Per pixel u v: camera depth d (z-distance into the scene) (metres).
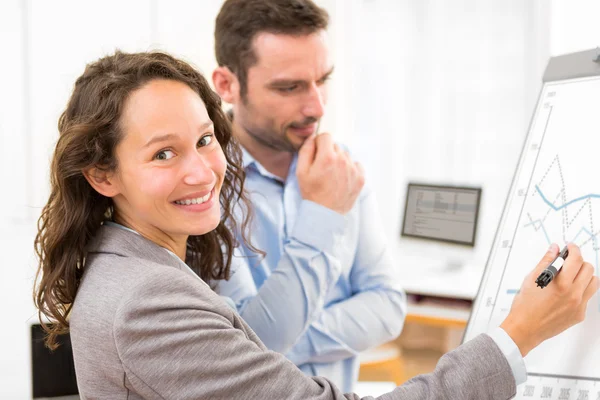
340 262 1.28
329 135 1.28
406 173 3.70
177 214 0.86
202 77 0.98
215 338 0.77
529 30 3.30
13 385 2.10
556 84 1.12
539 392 0.96
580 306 0.91
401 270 2.89
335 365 1.37
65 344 1.47
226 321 0.82
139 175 0.83
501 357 0.84
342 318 1.33
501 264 1.08
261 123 1.27
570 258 0.92
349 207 1.25
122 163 0.84
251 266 1.31
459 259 2.79
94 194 0.91
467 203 2.77
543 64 3.20
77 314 0.80
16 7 2.55
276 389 0.79
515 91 3.37
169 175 0.84
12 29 2.55
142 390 0.76
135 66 0.85
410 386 0.83
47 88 2.64
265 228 1.32
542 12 3.18
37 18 2.60
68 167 0.85
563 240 1.01
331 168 1.23
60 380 1.47
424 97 3.62
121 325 0.74
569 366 0.94
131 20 2.80
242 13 1.22
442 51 3.54
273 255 1.33
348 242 1.38
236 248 1.25
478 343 0.85
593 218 0.98
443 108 3.57
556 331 0.90
